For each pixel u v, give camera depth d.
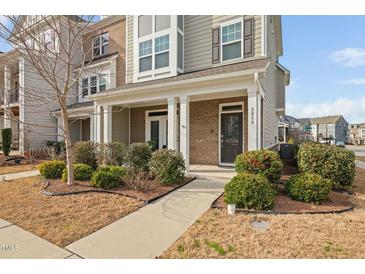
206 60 9.90
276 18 11.75
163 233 3.40
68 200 4.80
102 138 10.56
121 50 12.77
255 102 6.62
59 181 6.29
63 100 5.71
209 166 9.19
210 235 3.27
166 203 4.77
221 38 9.45
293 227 3.46
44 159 12.28
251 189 4.26
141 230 3.50
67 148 5.82
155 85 8.12
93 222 3.77
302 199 4.58
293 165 8.81
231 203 4.36
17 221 3.79
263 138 8.20
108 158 8.08
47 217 3.96
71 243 3.11
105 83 12.96
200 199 5.03
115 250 2.94
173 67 9.88
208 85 7.36
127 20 12.04
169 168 6.15
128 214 4.16
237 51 9.10
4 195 5.20
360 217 3.85
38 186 5.98
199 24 10.10
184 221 3.84
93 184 5.71
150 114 11.78
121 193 5.21
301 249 2.86
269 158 5.34
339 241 3.03
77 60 13.26
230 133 9.30
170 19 10.02
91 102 13.17
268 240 3.08
